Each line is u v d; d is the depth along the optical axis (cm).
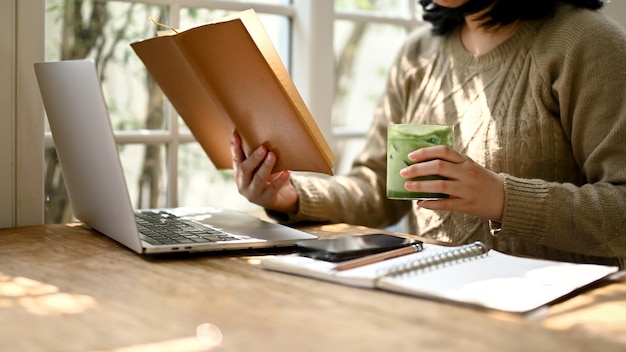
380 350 76
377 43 226
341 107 222
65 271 110
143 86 184
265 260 111
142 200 185
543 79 151
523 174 151
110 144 116
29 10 154
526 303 90
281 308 90
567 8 155
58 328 83
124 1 177
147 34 183
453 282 98
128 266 113
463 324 84
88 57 175
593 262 155
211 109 149
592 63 145
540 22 155
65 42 171
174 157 187
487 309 89
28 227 150
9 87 153
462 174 124
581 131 147
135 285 102
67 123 133
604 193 133
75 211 150
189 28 130
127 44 180
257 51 121
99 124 117
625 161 138
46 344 78
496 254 116
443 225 163
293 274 107
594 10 156
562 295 94
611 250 133
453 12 159
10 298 95
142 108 184
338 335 80
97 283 103
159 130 187
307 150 135
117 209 122
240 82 132
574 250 135
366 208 173
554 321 85
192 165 193
